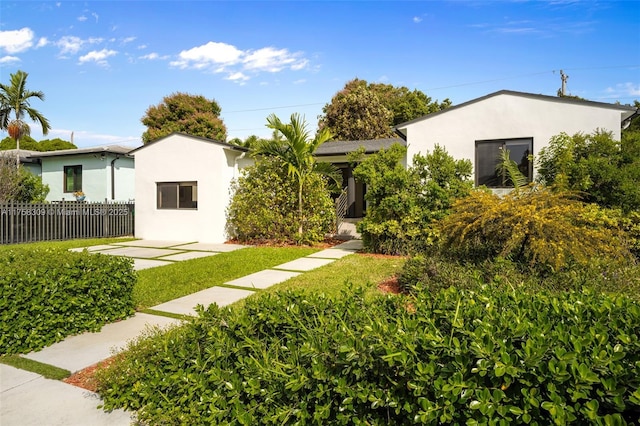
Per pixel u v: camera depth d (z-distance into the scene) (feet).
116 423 8.02
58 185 60.23
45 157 59.67
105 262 14.93
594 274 14.21
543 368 4.88
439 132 32.50
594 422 4.49
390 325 6.41
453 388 5.04
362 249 32.55
